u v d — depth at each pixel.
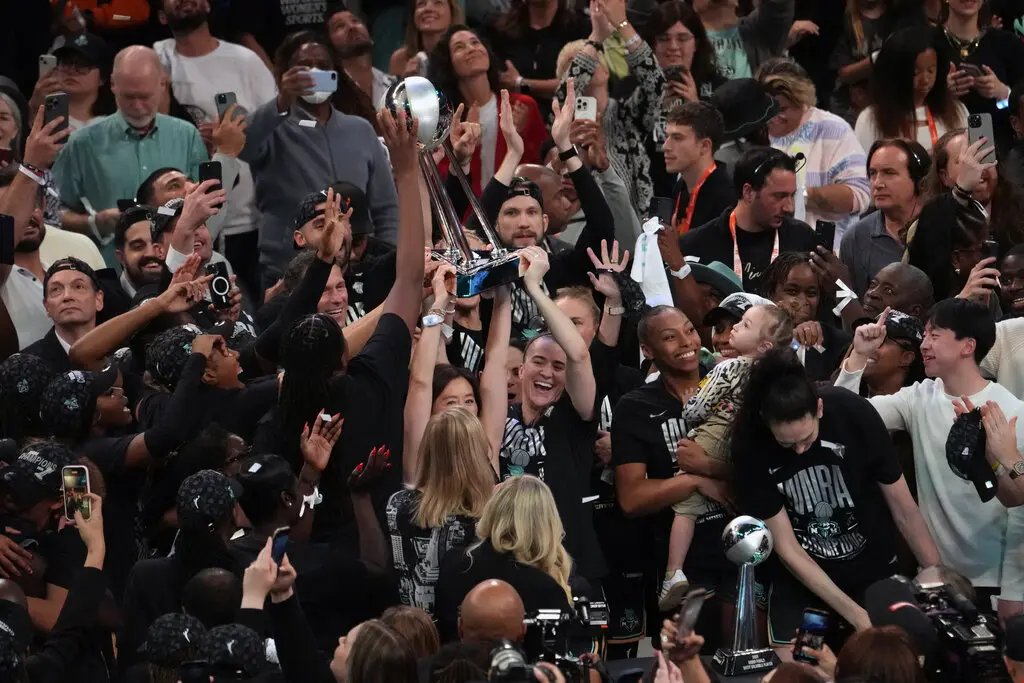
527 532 16.59
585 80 28.59
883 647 13.48
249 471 17.23
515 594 15.19
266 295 26.73
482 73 29.94
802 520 18.36
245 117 30.11
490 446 19.30
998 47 33.09
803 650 15.48
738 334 20.20
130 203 25.89
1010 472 18.55
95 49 31.64
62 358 22.38
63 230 26.38
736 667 17.42
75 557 17.91
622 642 21.33
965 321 19.47
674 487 19.73
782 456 18.23
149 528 19.31
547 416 20.59
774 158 25.19
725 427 19.53
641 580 21.36
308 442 17.44
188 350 20.05
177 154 29.30
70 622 15.93
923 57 30.36
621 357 22.80
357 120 29.17
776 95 30.48
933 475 19.75
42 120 24.02
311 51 29.61
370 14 36.56
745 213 25.61
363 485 17.67
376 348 18.30
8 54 33.09
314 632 17.11
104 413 20.11
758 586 18.92
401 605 15.98
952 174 25.73
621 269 22.14
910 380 21.38
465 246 19.48
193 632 14.95
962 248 24.08
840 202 29.66
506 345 19.95
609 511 21.27
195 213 22.84
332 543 17.64
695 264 24.20
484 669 14.05
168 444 18.98
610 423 21.58
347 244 21.19
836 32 36.56
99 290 23.03
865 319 22.06
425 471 17.66
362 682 13.75
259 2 35.09
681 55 32.41
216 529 16.69
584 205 23.17
